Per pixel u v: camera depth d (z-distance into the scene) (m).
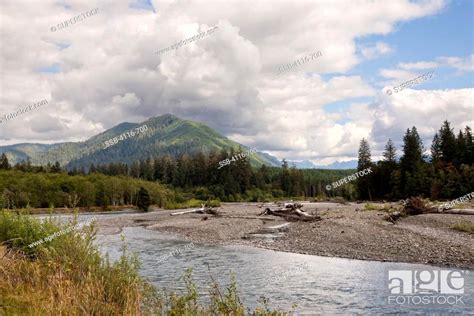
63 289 8.34
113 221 57.25
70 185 97.38
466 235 29.14
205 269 21.23
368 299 15.26
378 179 108.94
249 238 34.94
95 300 8.38
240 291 16.42
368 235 29.95
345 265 22.11
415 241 27.00
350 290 16.61
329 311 13.73
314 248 27.80
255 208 83.88
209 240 34.53
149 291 10.23
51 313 7.53
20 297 8.38
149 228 46.47
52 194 91.31
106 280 9.99
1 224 12.54
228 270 21.00
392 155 110.75
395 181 100.19
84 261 10.44
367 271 20.38
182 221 53.25
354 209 64.00
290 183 164.25
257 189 150.25
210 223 46.94
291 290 16.64
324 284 17.66
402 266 21.41
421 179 92.19
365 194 112.00
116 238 36.47
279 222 47.06
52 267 9.75
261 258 24.81
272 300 15.10
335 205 90.06
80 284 9.43
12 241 12.12
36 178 95.19
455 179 84.81
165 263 23.09
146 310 8.97
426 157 108.75
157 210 98.56
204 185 154.38
